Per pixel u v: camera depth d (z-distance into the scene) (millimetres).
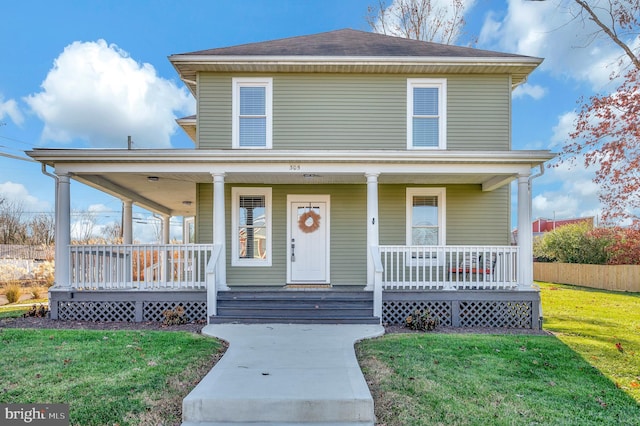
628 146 9812
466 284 8586
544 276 20984
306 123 10289
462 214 10555
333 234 10594
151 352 5934
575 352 6355
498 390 4770
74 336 6859
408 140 10281
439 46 11320
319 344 6359
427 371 5309
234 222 10484
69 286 8570
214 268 8250
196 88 10344
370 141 10289
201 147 10156
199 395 4184
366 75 10375
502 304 8539
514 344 6727
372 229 8641
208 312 8164
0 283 16328
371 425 4004
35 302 13000
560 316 10156
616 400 4578
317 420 4098
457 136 10305
